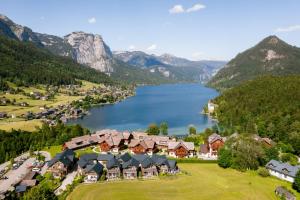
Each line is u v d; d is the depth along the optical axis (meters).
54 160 131.75
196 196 106.38
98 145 179.88
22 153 166.50
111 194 107.31
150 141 166.62
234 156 139.12
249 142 142.00
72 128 199.50
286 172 124.75
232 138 157.88
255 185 117.38
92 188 113.19
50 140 180.62
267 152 142.00
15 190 110.31
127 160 133.88
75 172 133.88
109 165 125.75
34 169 135.88
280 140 183.00
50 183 119.25
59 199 102.38
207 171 133.25
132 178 124.06
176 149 156.62
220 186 115.62
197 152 164.12
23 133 190.25
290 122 193.50
